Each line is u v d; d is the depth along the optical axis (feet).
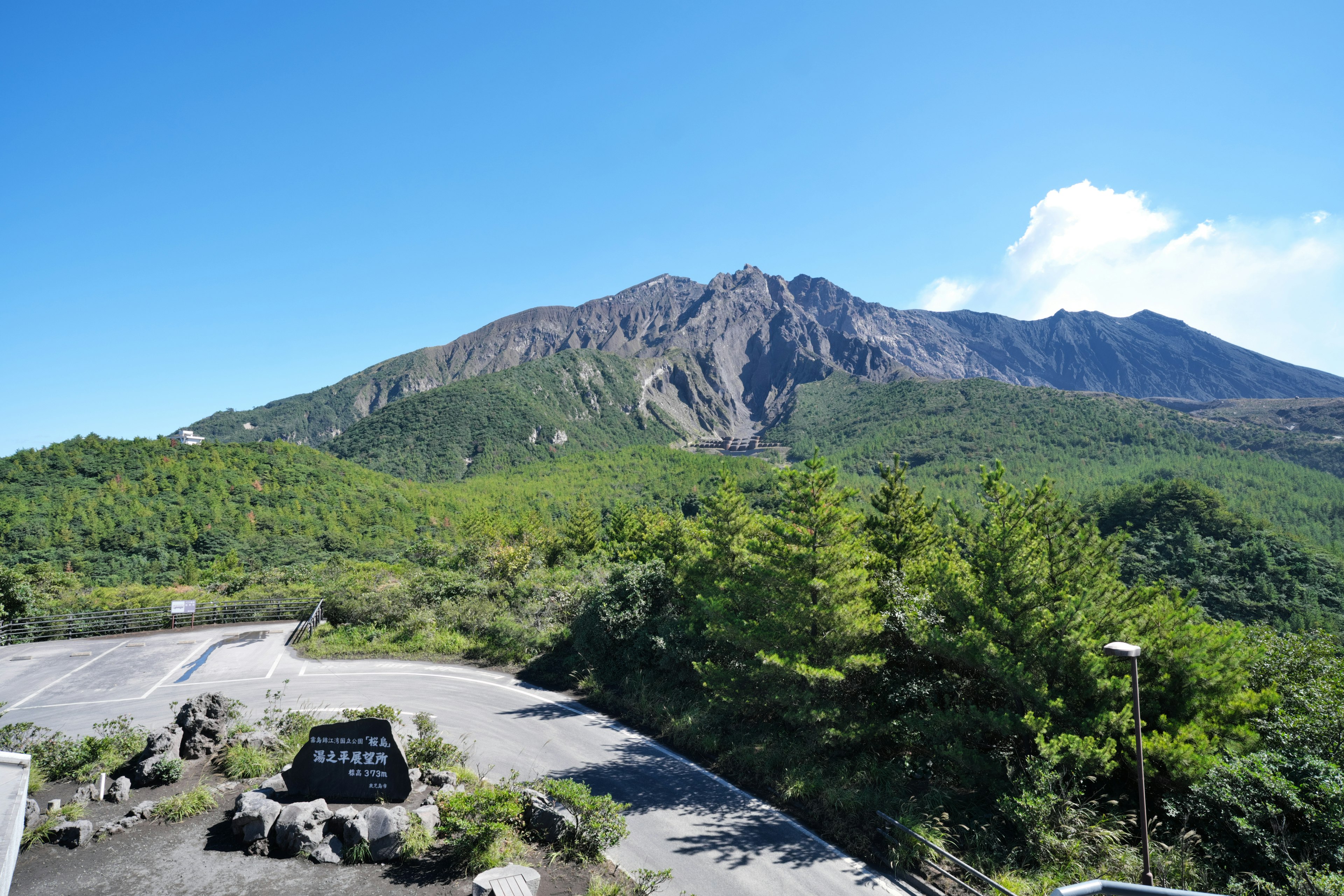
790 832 53.57
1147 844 37.19
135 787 49.37
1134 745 48.14
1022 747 57.00
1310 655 64.54
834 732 62.13
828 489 69.46
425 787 50.24
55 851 40.16
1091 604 53.78
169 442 427.33
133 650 105.91
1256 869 41.70
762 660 68.44
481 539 188.85
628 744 71.20
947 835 51.13
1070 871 44.06
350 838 41.16
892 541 86.07
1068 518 60.29
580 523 204.74
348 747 47.24
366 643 108.78
